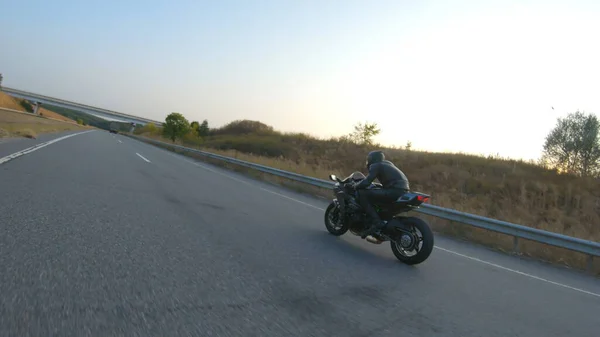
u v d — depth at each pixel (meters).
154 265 4.05
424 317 3.69
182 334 2.72
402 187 6.04
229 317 3.10
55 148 17.52
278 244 5.73
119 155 19.45
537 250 8.25
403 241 5.72
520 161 24.20
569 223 12.74
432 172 21.61
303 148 41.22
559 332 3.77
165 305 3.15
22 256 3.79
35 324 2.59
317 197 13.81
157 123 140.12
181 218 6.58
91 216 5.82
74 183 8.69
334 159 29.20
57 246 4.22
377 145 34.41
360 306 3.74
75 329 2.60
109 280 3.49
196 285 3.67
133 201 7.55
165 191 9.52
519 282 5.63
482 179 19.62
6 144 16.08
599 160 22.31
